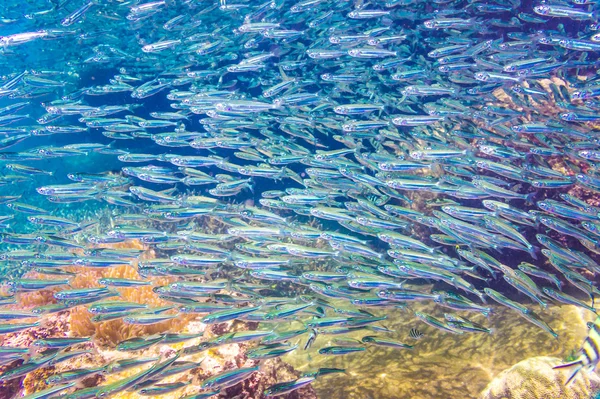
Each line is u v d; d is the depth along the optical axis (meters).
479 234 0.65
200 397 0.49
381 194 0.85
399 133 0.91
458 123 0.90
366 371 0.65
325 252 0.66
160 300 0.68
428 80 1.05
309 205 0.81
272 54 0.96
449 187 0.70
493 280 0.84
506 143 0.88
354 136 0.91
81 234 0.89
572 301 0.57
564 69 0.90
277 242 0.70
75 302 0.57
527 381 0.54
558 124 0.74
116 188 0.85
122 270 0.74
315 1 1.01
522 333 0.66
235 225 0.75
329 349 0.56
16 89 1.03
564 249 0.62
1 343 0.61
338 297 0.62
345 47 0.97
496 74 0.81
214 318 0.54
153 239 0.69
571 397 0.52
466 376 0.60
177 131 1.01
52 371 0.56
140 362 0.51
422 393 0.58
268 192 0.84
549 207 0.65
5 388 0.57
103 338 0.62
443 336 0.70
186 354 0.51
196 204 0.77
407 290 0.59
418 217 0.70
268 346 0.53
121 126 0.98
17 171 0.93
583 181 0.68
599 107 0.81
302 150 0.90
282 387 0.52
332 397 0.60
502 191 0.69
